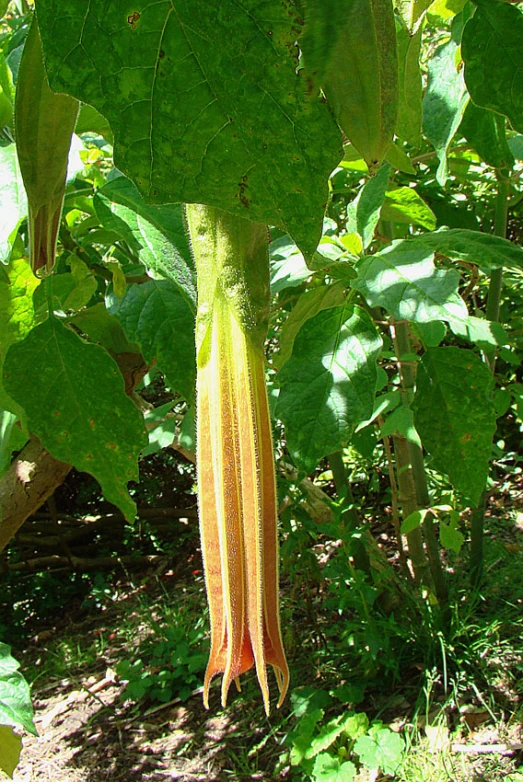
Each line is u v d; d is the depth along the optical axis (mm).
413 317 1074
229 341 547
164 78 358
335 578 2943
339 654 3104
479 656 2842
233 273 548
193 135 365
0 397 1103
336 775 2557
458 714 2738
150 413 2373
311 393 1143
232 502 533
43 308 1184
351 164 1536
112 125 365
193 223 569
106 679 3824
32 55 592
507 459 4203
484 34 593
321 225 373
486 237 1206
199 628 3768
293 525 3574
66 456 1026
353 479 3922
